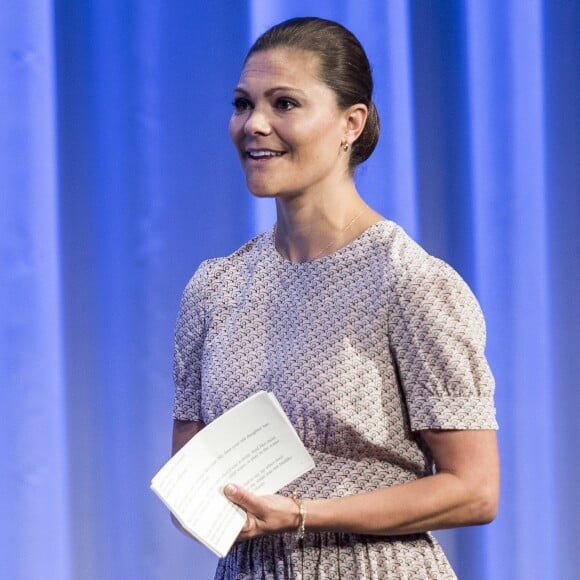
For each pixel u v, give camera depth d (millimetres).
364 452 5496
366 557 5461
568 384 9273
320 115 5578
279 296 5805
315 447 5535
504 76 9234
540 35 9250
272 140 5566
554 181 9258
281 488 5410
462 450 5336
